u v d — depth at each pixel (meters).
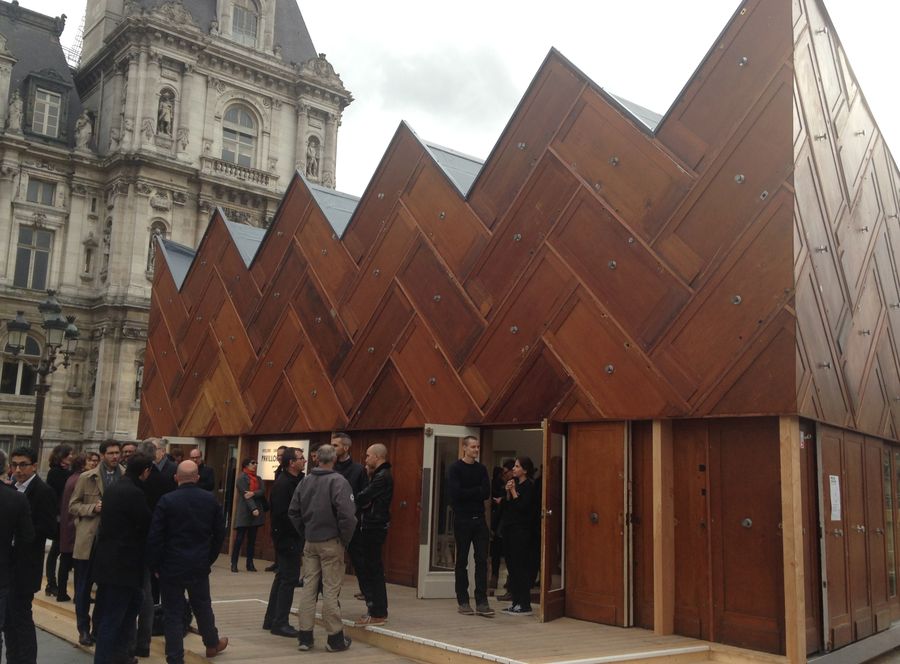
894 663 9.34
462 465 9.26
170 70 34.28
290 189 15.22
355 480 9.02
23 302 32.62
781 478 7.75
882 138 11.26
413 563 11.51
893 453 11.41
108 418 32.19
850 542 9.20
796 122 8.09
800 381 7.79
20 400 32.16
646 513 8.84
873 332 10.45
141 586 6.98
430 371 11.55
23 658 6.81
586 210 9.77
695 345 8.48
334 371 13.27
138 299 32.72
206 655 7.24
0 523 6.33
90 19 39.06
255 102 36.69
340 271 13.56
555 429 9.41
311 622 7.64
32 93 34.59
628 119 9.48
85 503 8.18
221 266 16.84
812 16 8.60
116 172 33.50
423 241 12.05
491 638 7.81
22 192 32.97
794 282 7.82
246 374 15.37
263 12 37.31
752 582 8.02
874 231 10.67
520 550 9.34
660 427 8.69
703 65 8.84
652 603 8.65
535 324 10.16
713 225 8.52
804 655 7.47
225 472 15.99
